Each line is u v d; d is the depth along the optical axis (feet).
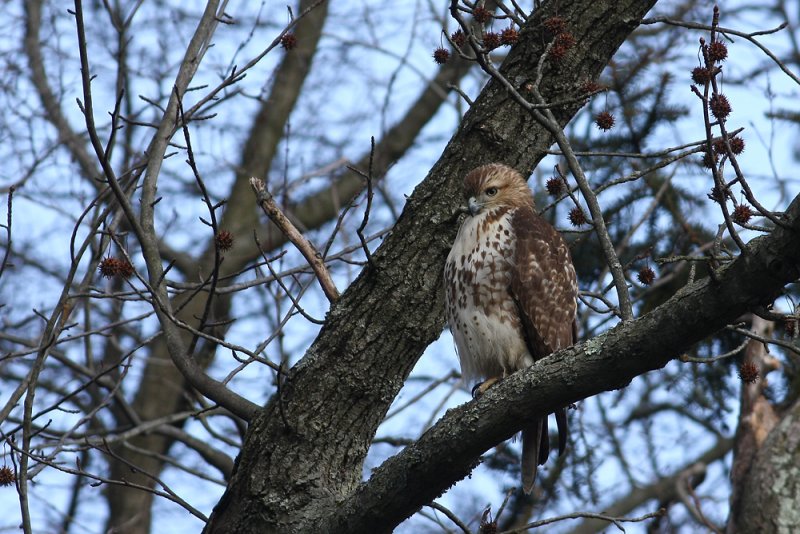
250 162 68.74
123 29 46.19
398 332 31.14
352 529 27.73
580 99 29.73
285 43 38.19
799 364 45.91
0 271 31.89
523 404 24.53
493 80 33.45
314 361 31.14
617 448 58.70
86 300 47.93
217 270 29.81
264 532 30.22
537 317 33.53
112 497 59.11
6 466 33.04
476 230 33.42
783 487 41.86
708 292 22.07
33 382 30.89
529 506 52.24
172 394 61.21
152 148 34.91
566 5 33.06
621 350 23.27
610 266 27.45
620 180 29.58
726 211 22.24
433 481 26.09
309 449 30.68
